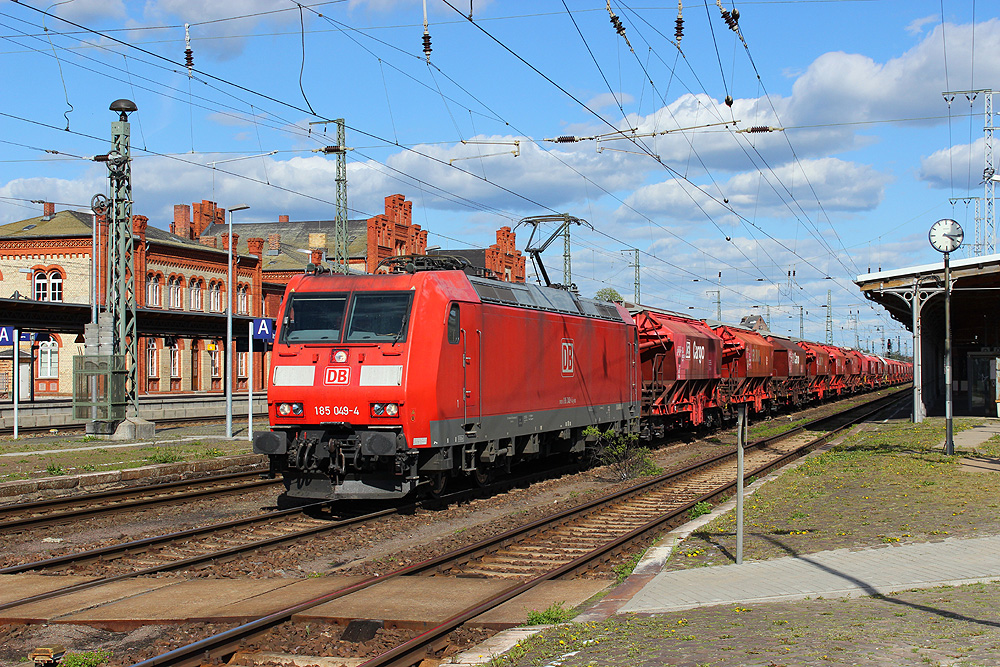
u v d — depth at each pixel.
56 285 50.44
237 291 59.34
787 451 25.48
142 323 33.41
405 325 14.42
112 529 13.78
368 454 13.94
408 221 73.50
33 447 23.31
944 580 8.85
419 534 13.32
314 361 14.59
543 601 8.92
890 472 18.20
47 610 8.68
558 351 19.44
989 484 16.09
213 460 20.69
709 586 9.02
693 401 30.50
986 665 6.04
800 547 10.89
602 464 22.55
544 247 36.88
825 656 6.39
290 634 7.90
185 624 8.26
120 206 26.28
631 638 7.20
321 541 12.38
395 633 7.92
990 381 39.00
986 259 30.95
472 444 15.79
